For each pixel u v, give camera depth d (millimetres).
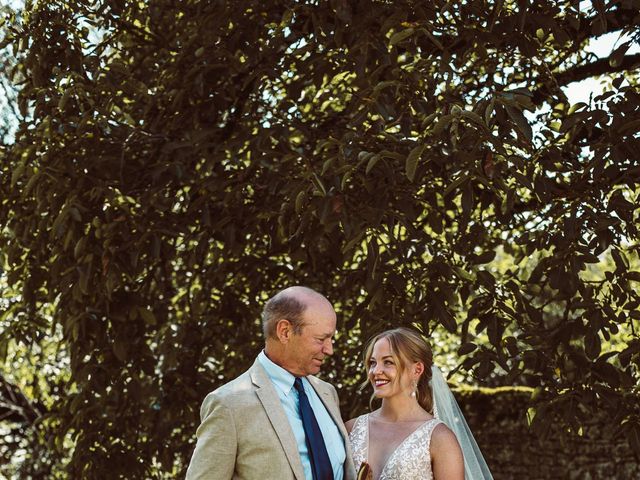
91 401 5438
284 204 4312
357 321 4777
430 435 3191
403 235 5801
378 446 3271
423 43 4766
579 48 5781
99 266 4988
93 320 5012
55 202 4832
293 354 2930
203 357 5715
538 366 4512
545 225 4574
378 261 4301
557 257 4285
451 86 5121
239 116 5383
